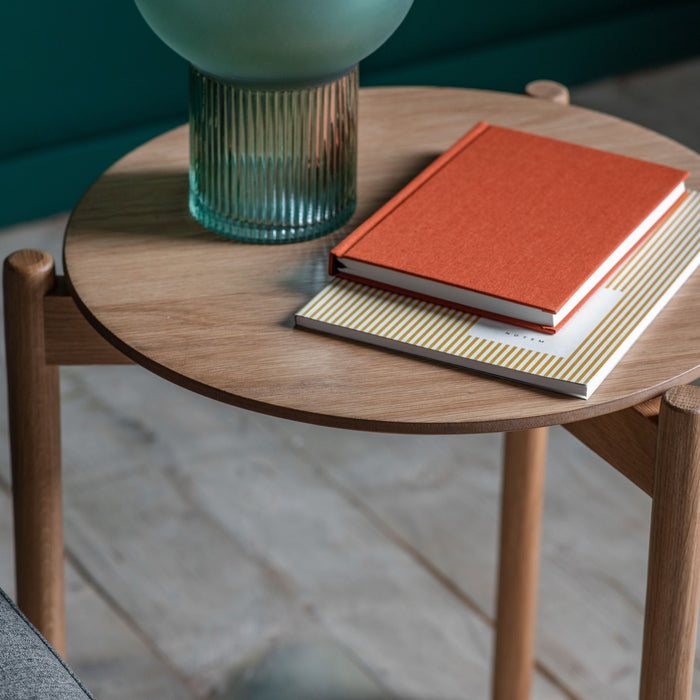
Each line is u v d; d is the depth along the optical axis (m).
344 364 0.82
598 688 1.39
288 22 0.83
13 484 1.02
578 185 0.98
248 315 0.88
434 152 1.09
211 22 0.83
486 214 0.94
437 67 2.74
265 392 0.79
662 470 0.79
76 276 0.91
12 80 2.26
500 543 1.29
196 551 1.57
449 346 0.82
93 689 1.36
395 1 0.86
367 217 1.00
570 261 0.87
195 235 0.98
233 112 0.91
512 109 1.17
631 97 2.91
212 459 1.74
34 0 2.21
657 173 1.00
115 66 2.37
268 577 1.53
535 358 0.81
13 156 2.32
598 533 1.62
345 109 0.94
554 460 1.76
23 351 0.95
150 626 1.46
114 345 0.85
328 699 1.36
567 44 2.88
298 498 1.67
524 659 1.33
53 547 1.04
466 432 0.77
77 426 1.80
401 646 1.44
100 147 2.40
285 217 0.95
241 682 1.38
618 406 0.79
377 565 1.56
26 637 0.72
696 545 0.81
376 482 1.70
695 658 1.40
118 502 1.65
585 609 1.50
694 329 0.86
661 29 3.00
